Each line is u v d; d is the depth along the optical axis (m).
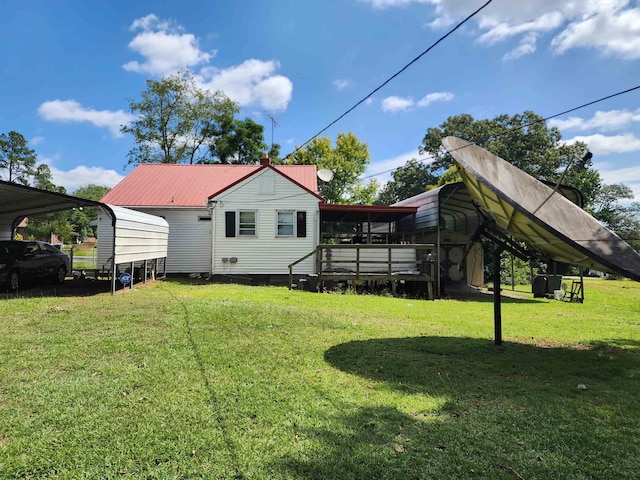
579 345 6.72
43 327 6.42
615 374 4.92
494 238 6.45
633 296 17.25
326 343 5.96
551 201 6.15
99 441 2.89
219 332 6.34
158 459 2.68
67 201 11.94
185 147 37.00
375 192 37.69
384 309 9.93
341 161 35.28
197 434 3.03
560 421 3.42
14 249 11.86
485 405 3.77
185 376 4.31
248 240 16.55
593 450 2.92
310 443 2.93
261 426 3.20
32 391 3.78
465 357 5.51
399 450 2.85
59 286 12.67
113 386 3.96
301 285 14.34
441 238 19.16
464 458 2.76
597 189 47.66
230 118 37.31
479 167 5.60
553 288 15.70
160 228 15.21
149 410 3.43
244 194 16.62
